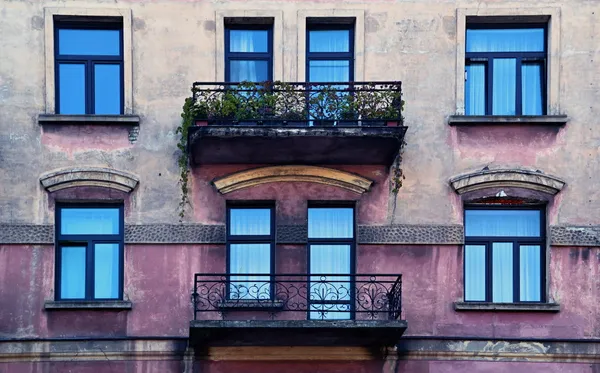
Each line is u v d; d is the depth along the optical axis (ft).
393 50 67.67
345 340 63.77
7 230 65.36
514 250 66.69
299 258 65.77
